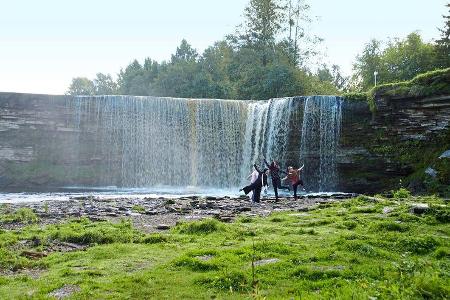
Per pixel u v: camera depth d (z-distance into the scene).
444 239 8.66
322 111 32.16
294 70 51.12
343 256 7.57
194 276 6.79
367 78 67.62
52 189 32.56
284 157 33.81
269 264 7.13
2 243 9.55
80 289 6.39
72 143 35.94
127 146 36.75
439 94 26.17
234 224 11.86
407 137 27.94
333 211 13.95
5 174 34.00
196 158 37.16
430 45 60.16
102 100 36.34
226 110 37.28
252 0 57.47
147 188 35.28
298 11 58.50
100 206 18.28
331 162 31.48
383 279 6.17
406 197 17.91
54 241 10.03
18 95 34.53
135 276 6.88
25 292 6.37
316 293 5.83
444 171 23.84
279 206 17.75
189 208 16.75
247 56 56.91
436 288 5.44
